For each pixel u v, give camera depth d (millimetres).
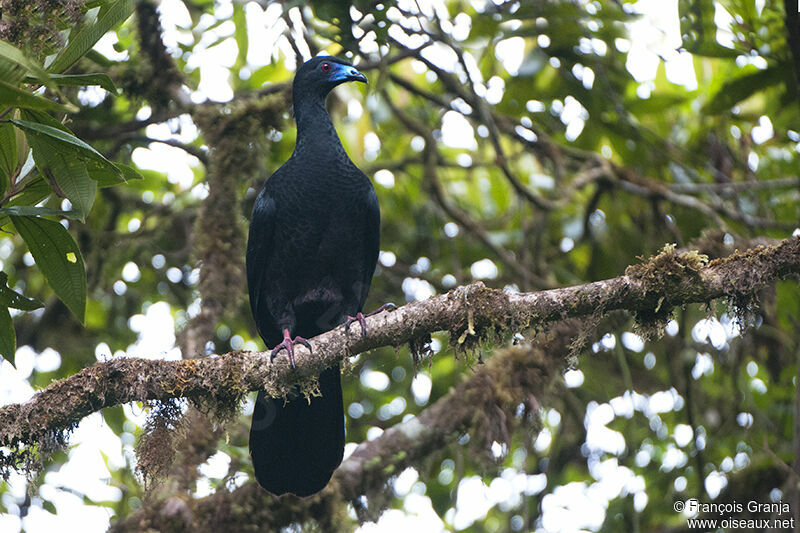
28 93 4602
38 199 6270
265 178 11578
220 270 9680
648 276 6371
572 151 12430
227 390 6496
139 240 12086
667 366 12312
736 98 10500
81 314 6289
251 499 8945
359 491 9266
